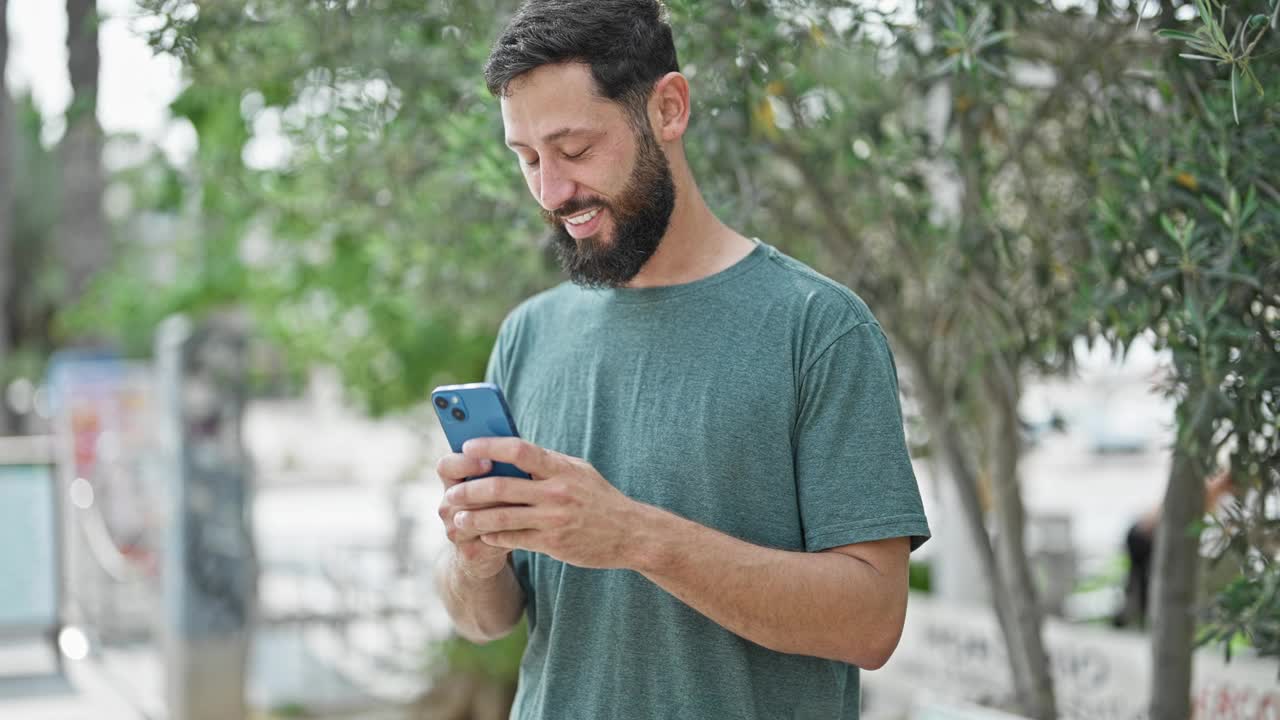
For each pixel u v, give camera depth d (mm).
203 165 3318
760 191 2287
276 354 6023
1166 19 1772
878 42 2141
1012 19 1928
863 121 2260
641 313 1484
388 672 6492
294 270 4527
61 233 9734
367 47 2414
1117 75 2033
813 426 1381
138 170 3805
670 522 1272
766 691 1422
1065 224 2193
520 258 2783
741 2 1977
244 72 2498
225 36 2266
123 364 7223
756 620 1299
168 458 4961
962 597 4402
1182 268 1693
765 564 1296
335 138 2691
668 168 1412
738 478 1396
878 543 1363
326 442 16406
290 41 2447
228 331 5051
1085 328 2014
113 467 6855
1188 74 1750
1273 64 1655
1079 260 2129
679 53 2012
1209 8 1478
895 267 2695
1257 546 1845
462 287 3215
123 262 8250
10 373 11469
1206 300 1711
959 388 2498
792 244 2607
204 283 6520
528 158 1403
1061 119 2250
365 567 7789
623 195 1377
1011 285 2271
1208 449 1798
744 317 1433
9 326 11547
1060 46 2230
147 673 6133
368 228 3080
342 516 12281
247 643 4996
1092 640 3236
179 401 4945
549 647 1496
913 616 4016
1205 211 1751
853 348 1385
